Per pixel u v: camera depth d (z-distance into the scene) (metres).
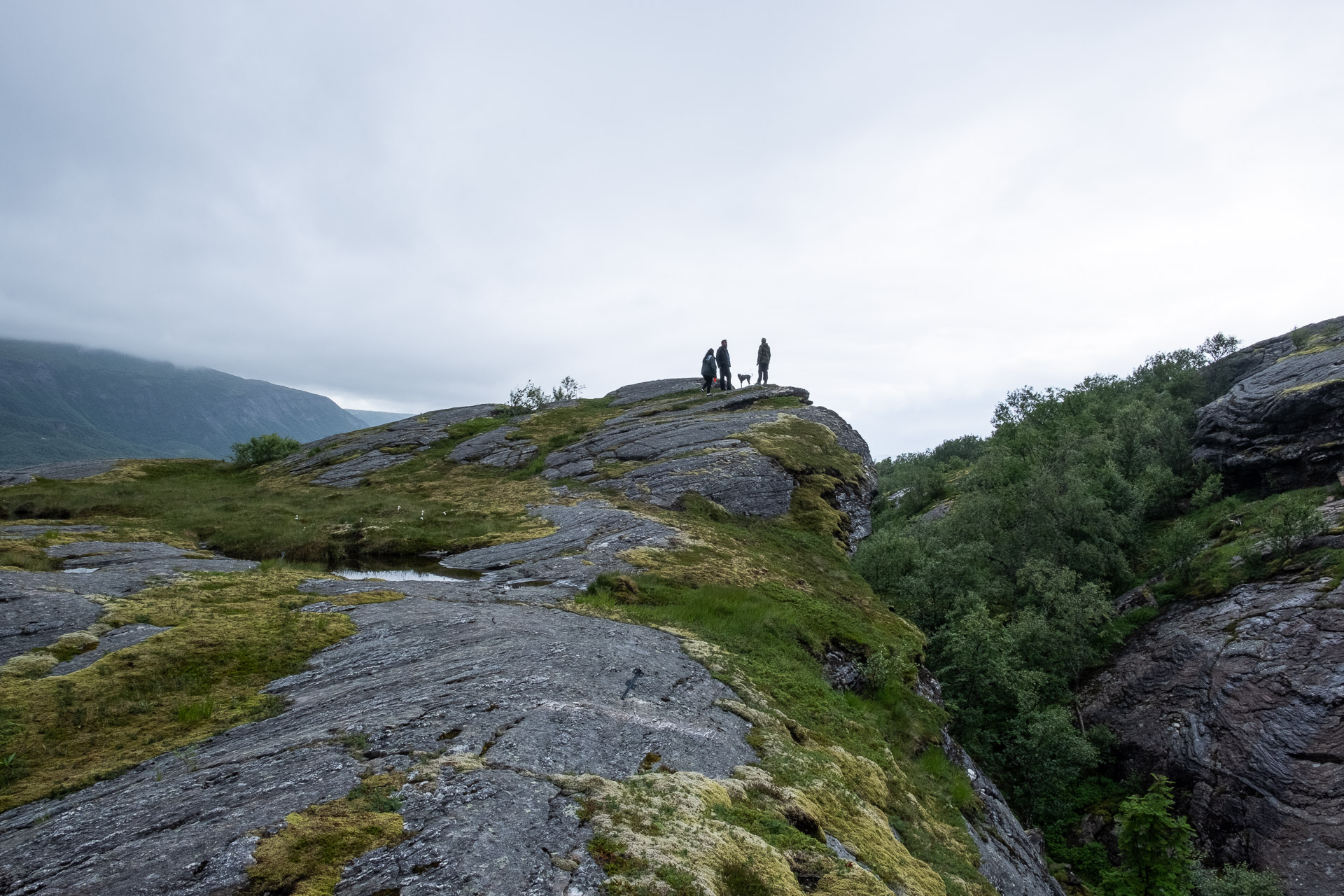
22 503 38.94
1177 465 61.41
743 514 39.00
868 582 37.25
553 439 56.34
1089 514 48.53
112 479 55.34
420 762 8.58
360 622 16.56
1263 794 29.75
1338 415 46.88
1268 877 26.92
